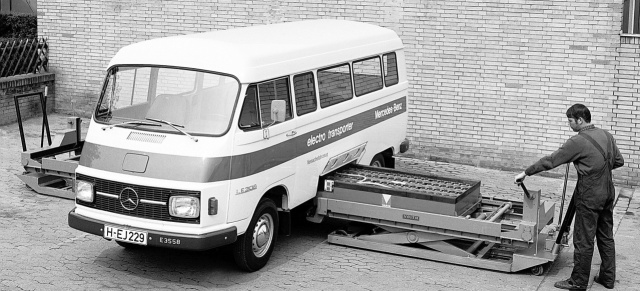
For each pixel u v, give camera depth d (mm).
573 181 13570
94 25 16641
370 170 10820
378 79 11625
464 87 14133
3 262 9008
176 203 8266
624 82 13102
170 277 8805
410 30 14328
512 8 13555
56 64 17031
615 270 8961
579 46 13258
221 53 8867
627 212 11914
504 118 13961
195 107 8680
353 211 9859
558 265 9578
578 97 13422
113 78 9094
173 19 16078
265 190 8969
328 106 10219
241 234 8680
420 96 14445
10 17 19922
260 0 15383
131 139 8633
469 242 10023
